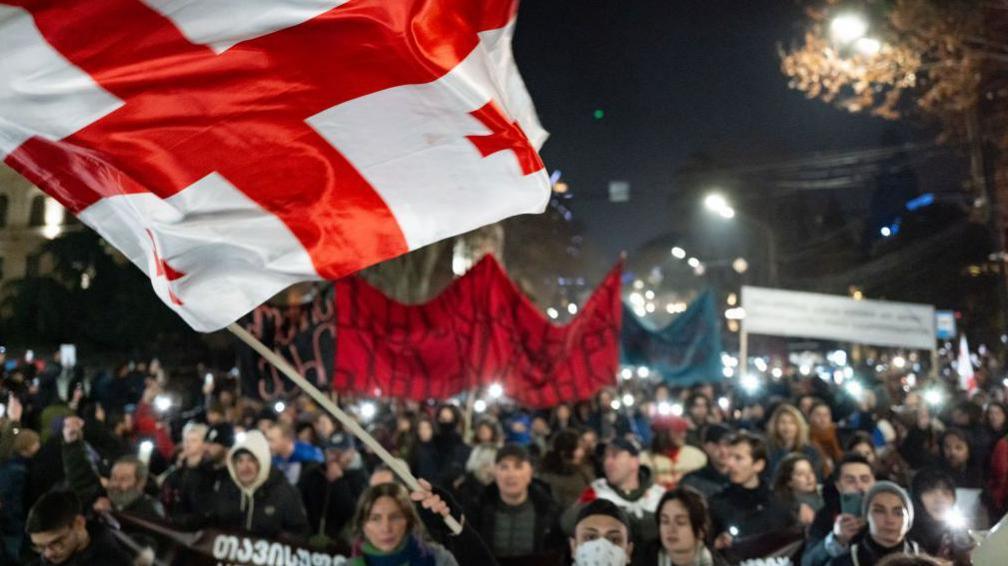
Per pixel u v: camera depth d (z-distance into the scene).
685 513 4.97
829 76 15.42
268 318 12.17
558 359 11.41
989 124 18.00
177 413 17.16
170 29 3.48
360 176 3.70
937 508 5.79
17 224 55.88
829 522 6.21
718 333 15.49
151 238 3.55
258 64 3.57
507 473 6.37
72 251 34.97
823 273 54.56
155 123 3.52
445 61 3.64
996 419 10.24
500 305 11.38
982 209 17.78
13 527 7.95
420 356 11.10
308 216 3.65
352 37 3.58
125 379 18.12
